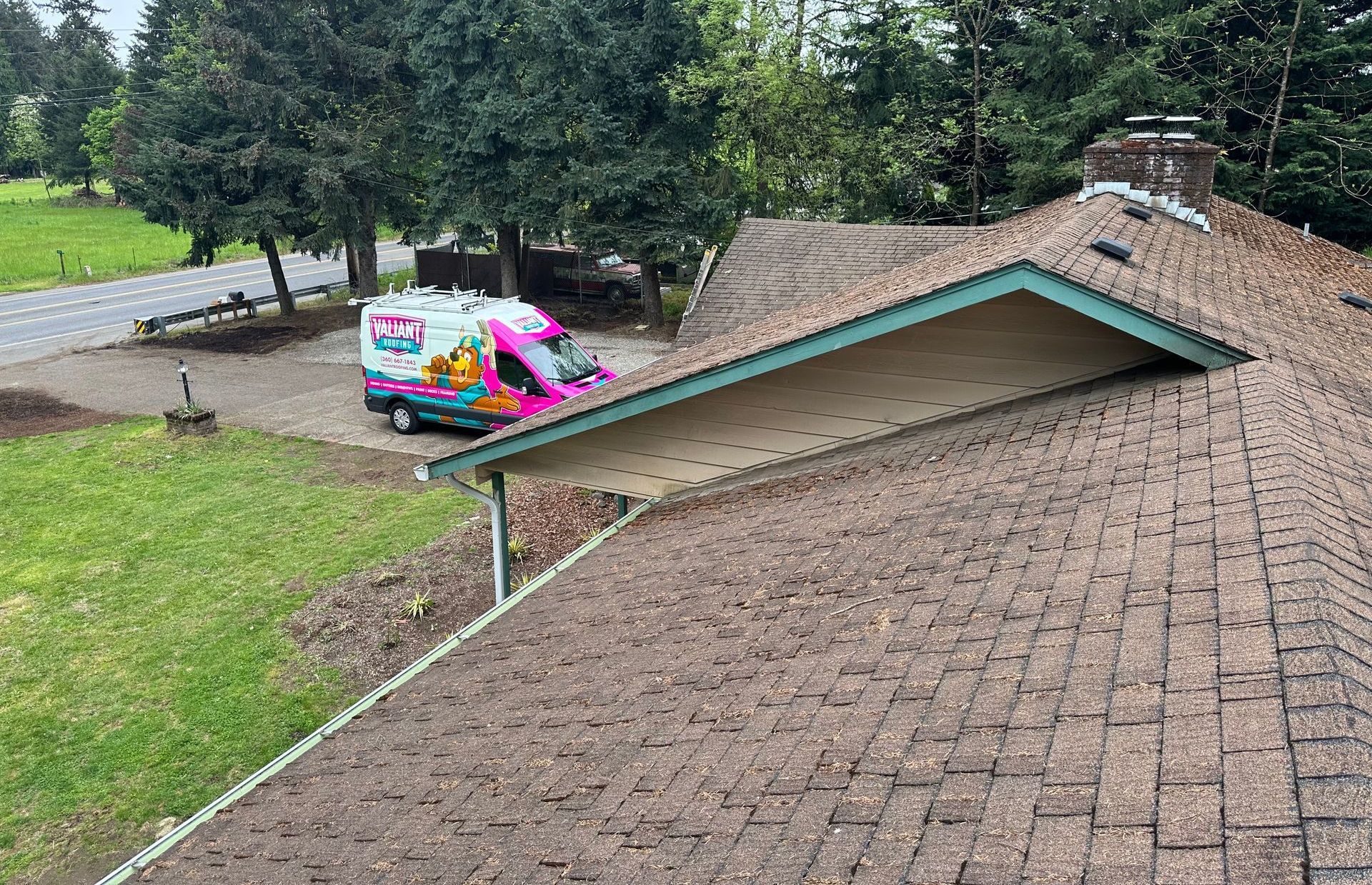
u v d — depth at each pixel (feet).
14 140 266.57
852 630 13.28
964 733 9.67
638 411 24.21
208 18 90.68
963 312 22.45
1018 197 74.33
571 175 82.69
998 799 8.41
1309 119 72.33
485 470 29.53
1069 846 7.45
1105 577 11.64
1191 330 17.79
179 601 41.68
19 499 53.78
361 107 95.76
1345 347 22.35
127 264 149.79
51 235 177.99
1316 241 47.70
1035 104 73.72
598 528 48.16
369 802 14.89
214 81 87.35
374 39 96.58
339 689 34.83
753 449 26.07
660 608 17.98
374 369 63.46
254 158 87.20
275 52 92.32
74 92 224.53
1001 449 18.48
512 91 86.74
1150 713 8.71
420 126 91.91
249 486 55.16
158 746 31.73
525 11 82.07
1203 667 9.05
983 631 11.63
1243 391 16.14
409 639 38.17
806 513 19.88
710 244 85.92
